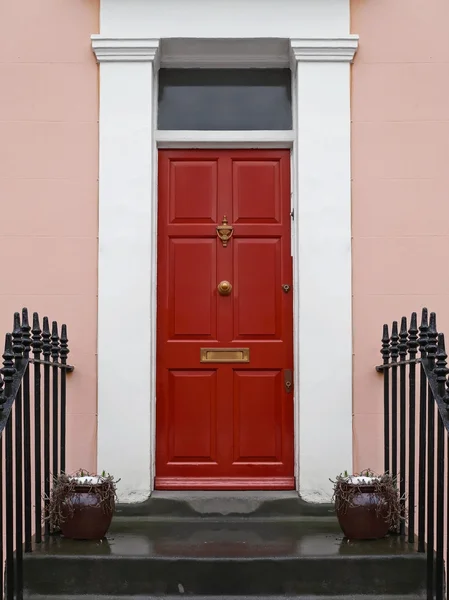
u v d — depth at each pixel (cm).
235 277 500
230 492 479
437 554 341
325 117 485
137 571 375
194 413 494
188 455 491
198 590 374
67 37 489
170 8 488
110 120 484
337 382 471
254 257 501
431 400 361
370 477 416
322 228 479
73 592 374
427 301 479
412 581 375
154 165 496
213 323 498
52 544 399
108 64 486
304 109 485
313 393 471
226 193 504
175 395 495
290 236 502
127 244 477
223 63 513
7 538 342
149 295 475
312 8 489
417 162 485
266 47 500
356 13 491
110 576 375
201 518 464
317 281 476
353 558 376
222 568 375
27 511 381
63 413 444
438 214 483
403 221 482
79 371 473
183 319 498
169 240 502
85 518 406
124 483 466
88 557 376
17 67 488
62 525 409
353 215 482
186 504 467
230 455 492
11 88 487
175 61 511
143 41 485
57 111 486
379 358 474
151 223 482
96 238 480
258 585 375
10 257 479
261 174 506
